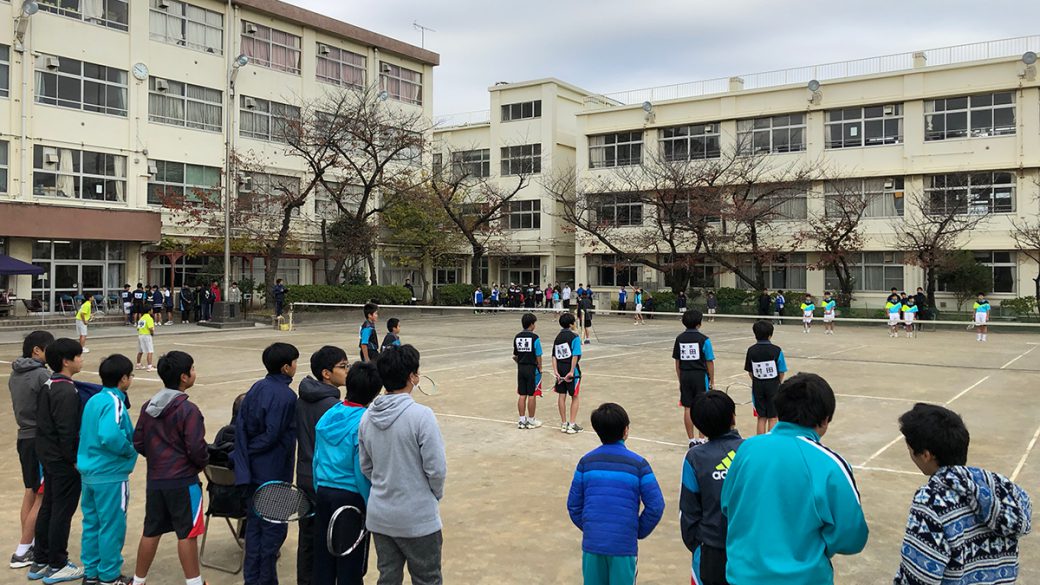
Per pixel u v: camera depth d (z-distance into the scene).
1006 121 34.00
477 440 9.73
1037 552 5.73
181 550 4.88
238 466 4.87
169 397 4.85
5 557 5.73
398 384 4.07
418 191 39.59
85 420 5.02
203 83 35.03
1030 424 10.68
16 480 7.92
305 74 39.59
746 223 37.31
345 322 33.47
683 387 9.28
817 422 3.07
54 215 28.78
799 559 2.86
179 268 34.78
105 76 31.34
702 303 38.69
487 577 5.32
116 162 31.78
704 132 42.03
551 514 6.72
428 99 46.78
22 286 28.83
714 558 3.52
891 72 36.28
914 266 34.97
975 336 27.06
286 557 5.82
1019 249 32.88
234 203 33.22
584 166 45.59
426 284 44.06
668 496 7.29
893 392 13.59
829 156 38.12
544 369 16.78
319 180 35.47
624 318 37.88
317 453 4.49
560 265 48.09
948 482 2.80
